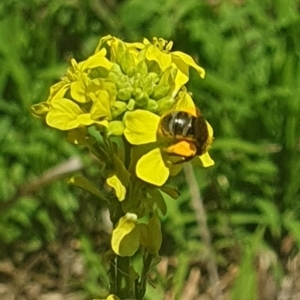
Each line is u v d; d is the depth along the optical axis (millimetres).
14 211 322
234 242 326
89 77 133
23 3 339
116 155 128
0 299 329
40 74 318
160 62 133
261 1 346
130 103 127
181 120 124
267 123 333
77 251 340
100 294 307
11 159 327
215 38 322
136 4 329
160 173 125
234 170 333
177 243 325
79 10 343
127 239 130
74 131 130
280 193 339
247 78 330
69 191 332
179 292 285
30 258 341
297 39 327
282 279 313
